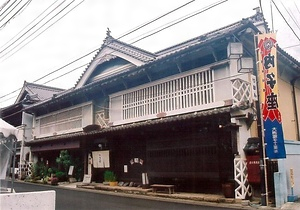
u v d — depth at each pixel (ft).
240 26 40.06
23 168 95.50
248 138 41.75
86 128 68.23
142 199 44.39
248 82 43.04
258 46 39.55
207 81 48.37
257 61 39.93
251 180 39.81
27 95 104.99
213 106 46.06
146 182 54.08
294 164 42.55
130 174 60.18
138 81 62.08
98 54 75.15
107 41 72.28
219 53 47.62
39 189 61.16
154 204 39.04
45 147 86.74
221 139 45.01
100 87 67.82
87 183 66.18
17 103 103.96
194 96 49.90
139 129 54.29
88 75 77.41
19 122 112.88
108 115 69.10
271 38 38.55
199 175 47.09
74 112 79.82
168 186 47.52
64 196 48.55
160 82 55.93
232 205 37.63
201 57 49.93
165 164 52.49
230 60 44.75
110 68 73.56
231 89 43.73
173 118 47.14
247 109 41.29
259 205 36.68
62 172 76.54
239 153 41.14
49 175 79.56
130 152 61.05
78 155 77.97
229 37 42.09
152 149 55.31
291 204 36.58
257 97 40.47
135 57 64.34
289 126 53.93
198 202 40.70
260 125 38.60
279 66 52.06
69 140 75.25
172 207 36.40
